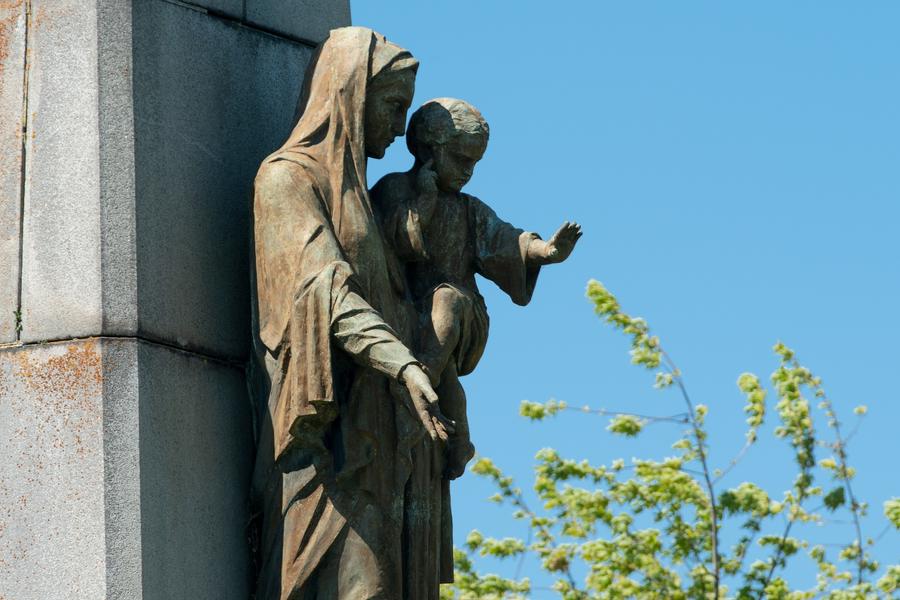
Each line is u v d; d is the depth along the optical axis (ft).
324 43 63.16
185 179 62.13
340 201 60.85
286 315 59.36
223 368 61.87
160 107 61.93
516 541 96.48
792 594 95.20
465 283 64.34
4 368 59.82
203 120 63.26
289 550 59.93
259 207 60.59
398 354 57.98
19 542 58.54
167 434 59.57
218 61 64.28
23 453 59.11
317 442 59.67
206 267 62.08
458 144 63.57
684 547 95.30
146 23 62.18
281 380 59.72
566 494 95.71
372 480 60.13
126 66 61.36
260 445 60.90
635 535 94.84
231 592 60.54
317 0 68.95
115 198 60.29
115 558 57.67
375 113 62.23
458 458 62.95
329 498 59.88
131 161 60.70
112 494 58.08
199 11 64.08
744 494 95.66
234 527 61.11
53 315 59.77
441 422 57.36
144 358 59.47
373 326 58.34
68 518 58.18
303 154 61.21
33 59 61.67
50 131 61.00
